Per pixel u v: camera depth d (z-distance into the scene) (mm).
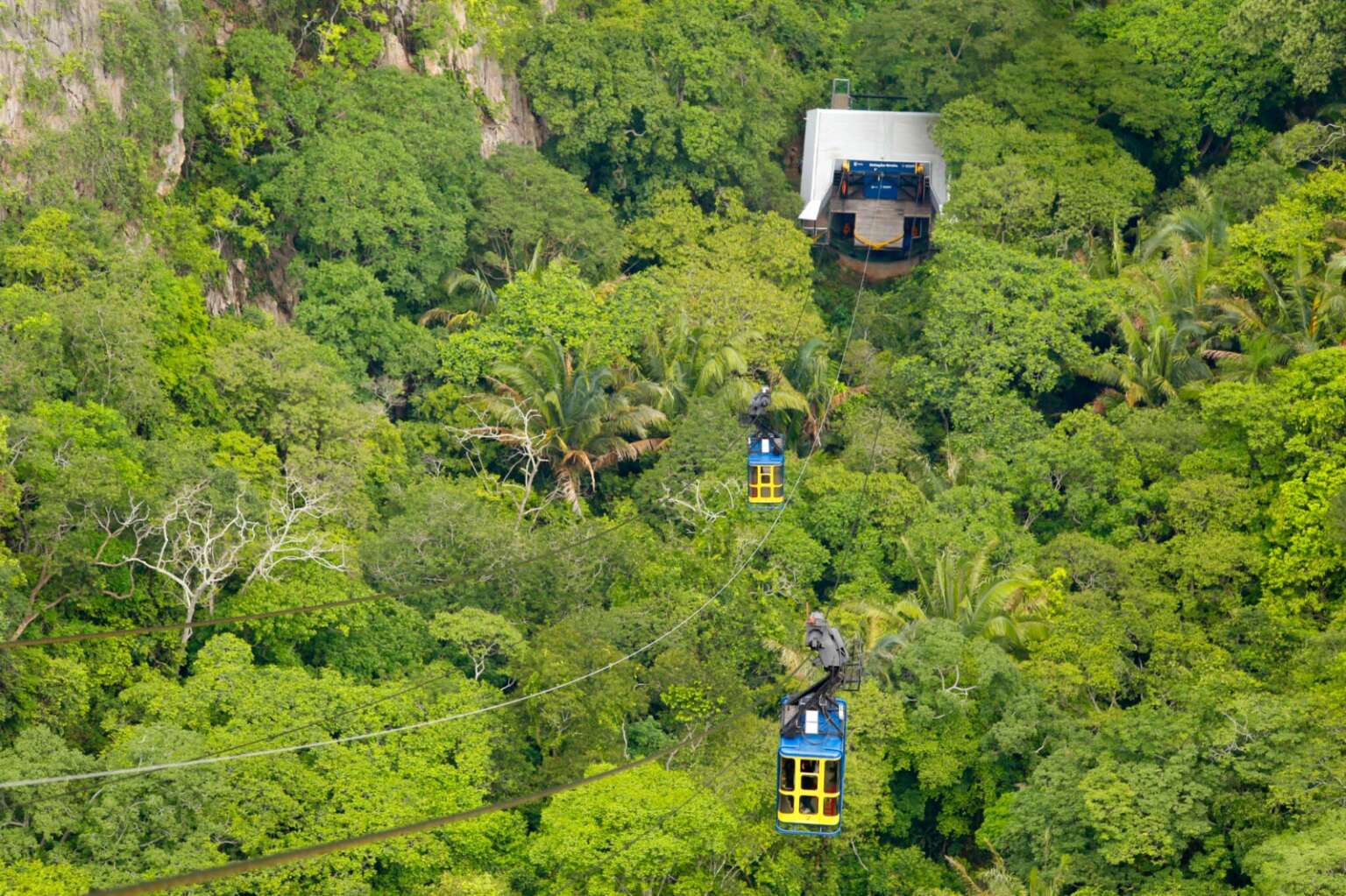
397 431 126562
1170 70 165125
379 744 96750
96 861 83625
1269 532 117312
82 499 95062
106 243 112938
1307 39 153375
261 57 134625
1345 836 89125
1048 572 121188
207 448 112500
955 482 135250
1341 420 117312
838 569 126500
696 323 143500
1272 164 153000
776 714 112438
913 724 108938
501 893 91812
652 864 93250
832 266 170250
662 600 113188
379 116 139125
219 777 88125
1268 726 97812
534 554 115250
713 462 128750
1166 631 112625
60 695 90250
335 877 90250
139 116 119562
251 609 103062
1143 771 98125
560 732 102938
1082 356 139875
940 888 102312
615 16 164875
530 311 135000
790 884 100875
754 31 175000
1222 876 95188
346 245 132375
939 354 141750
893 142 170625
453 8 152875
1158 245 150125
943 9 168000
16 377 99125
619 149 157750
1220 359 137125
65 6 113625
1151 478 130750
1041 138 157875
